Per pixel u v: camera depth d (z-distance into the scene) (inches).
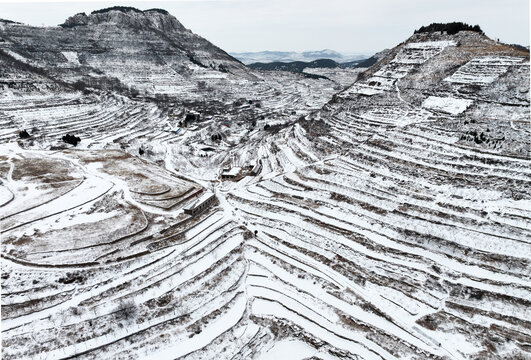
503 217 2512.3
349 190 3088.1
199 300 2198.6
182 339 1957.4
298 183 3356.3
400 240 2561.5
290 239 2738.7
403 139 3575.3
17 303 1973.4
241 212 3134.8
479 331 1911.9
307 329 2028.8
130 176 3422.7
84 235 2466.8
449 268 2295.8
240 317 2121.1
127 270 2309.3
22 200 2819.9
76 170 3462.1
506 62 4195.4
